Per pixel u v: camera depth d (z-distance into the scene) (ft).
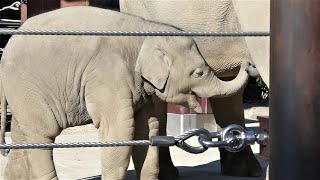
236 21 32.65
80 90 28.45
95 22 28.66
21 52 28.84
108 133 28.02
